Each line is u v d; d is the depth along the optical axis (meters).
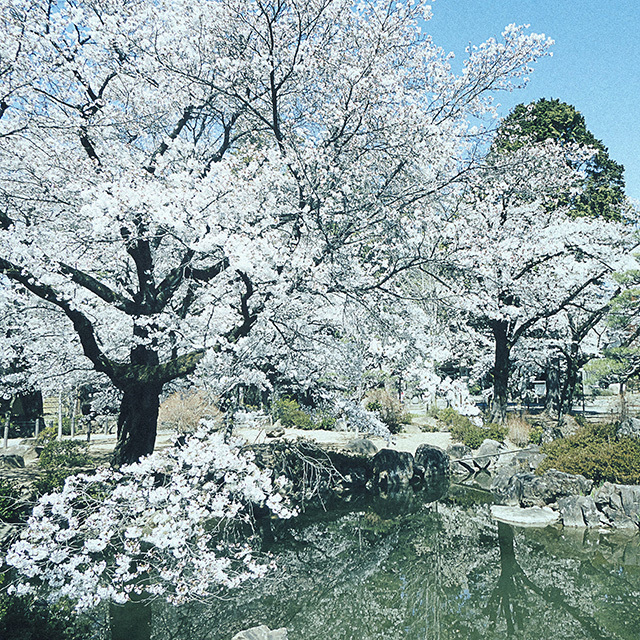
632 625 8.13
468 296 9.61
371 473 17.31
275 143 10.91
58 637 6.48
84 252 9.27
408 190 9.88
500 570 10.63
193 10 9.34
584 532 12.38
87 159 8.80
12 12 8.17
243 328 9.34
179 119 11.25
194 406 16.97
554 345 24.64
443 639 7.79
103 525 6.04
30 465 15.09
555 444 16.30
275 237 7.68
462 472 19.31
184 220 7.14
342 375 12.83
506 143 17.69
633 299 17.27
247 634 7.09
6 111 8.98
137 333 10.79
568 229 19.11
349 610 8.79
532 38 9.88
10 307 10.09
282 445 13.70
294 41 9.55
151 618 7.97
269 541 11.77
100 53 9.11
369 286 9.59
